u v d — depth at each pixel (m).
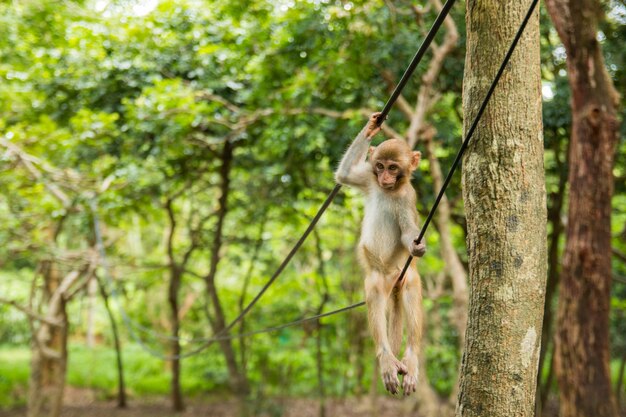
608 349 9.02
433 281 18.92
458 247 17.86
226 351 17.00
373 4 11.15
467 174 4.42
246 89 13.41
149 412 18.94
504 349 4.21
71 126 14.39
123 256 18.52
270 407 17.45
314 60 11.68
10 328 31.14
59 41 14.28
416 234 5.38
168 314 23.45
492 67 4.35
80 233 18.17
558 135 13.43
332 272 19.67
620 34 11.05
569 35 8.77
